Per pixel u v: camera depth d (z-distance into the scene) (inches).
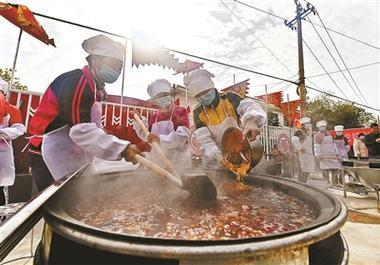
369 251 102.0
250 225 47.1
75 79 81.8
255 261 30.2
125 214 53.4
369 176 172.1
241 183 88.4
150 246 27.9
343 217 40.4
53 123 88.8
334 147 282.4
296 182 74.0
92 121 99.1
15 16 108.9
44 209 39.2
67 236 31.4
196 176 61.1
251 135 84.9
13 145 137.7
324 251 41.5
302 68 364.8
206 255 27.2
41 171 101.4
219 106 120.4
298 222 48.6
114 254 31.3
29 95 143.9
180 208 58.7
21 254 95.6
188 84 119.9
